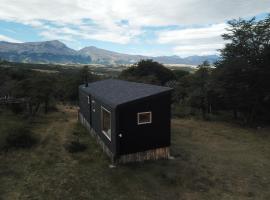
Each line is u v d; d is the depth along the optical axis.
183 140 18.12
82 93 21.42
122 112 12.16
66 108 33.03
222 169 12.76
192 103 30.02
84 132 19.11
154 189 10.22
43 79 26.67
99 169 11.88
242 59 23.84
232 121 26.78
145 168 12.20
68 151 14.29
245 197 9.89
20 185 9.95
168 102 13.20
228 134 20.61
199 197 9.76
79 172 11.41
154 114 12.95
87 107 19.30
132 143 12.63
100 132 15.30
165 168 12.34
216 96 27.59
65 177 10.80
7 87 27.67
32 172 11.20
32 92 24.97
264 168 13.10
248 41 24.72
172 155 14.39
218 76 25.28
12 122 20.27
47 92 26.38
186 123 24.66
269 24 23.86
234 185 10.95
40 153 13.72
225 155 15.10
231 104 27.02
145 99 12.54
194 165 13.03
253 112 25.44
